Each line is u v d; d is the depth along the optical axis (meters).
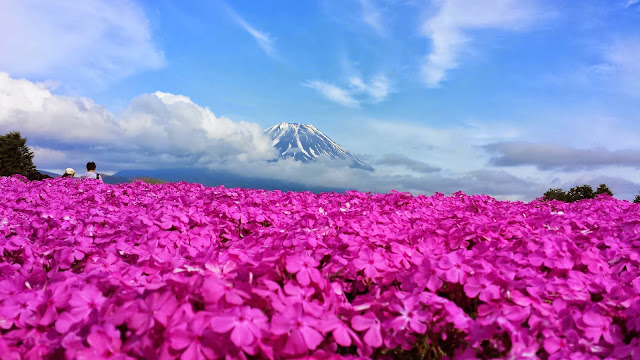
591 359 2.67
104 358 2.43
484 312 2.92
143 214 5.67
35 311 3.02
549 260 3.84
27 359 2.69
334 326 2.70
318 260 4.01
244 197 9.02
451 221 5.65
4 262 4.23
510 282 3.13
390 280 3.65
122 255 4.49
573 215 6.51
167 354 2.37
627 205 8.91
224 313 2.49
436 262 3.51
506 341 2.72
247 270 3.05
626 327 3.15
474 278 3.18
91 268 3.85
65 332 2.75
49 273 4.03
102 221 5.60
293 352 2.48
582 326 3.03
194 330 2.40
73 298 2.92
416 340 3.18
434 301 2.99
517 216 6.00
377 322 2.93
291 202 8.37
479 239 4.84
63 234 5.09
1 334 2.93
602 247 4.78
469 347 2.96
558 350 2.77
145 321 2.52
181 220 5.18
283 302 2.78
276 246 4.12
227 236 5.48
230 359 2.38
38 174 18.77
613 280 3.70
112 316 2.62
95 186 10.97
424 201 8.95
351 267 3.80
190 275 3.04
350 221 5.42
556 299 3.22
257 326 2.49
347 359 2.82
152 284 2.80
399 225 5.52
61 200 8.12
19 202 8.17
